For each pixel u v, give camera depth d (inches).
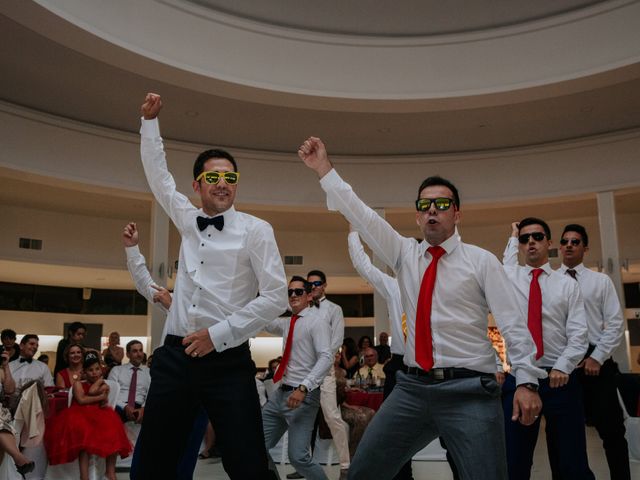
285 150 448.8
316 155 94.4
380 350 414.0
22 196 479.5
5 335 284.7
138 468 85.7
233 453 83.9
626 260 486.6
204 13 332.8
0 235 497.0
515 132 419.8
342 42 365.4
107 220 549.3
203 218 93.1
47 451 205.2
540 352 132.0
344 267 585.3
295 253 583.5
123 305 658.8
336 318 179.2
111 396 225.0
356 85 362.6
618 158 416.8
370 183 458.9
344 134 421.1
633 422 248.5
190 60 325.4
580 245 163.2
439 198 92.4
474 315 91.0
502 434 88.4
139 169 403.2
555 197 430.9
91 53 289.6
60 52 304.2
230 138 425.1
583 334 129.6
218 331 84.0
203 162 96.4
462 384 87.7
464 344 90.0
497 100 354.3
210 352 86.5
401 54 367.6
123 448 212.5
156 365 88.9
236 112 382.0
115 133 395.2
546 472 221.8
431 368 89.6
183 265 93.4
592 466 232.7
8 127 351.6
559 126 410.0
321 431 249.8
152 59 299.0
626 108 382.9
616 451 146.6
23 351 278.1
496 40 358.9
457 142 437.1
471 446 86.3
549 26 347.6
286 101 350.6
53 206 509.0
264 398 302.4
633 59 312.7
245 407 85.9
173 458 86.5
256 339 683.4
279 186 446.3
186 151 427.8
